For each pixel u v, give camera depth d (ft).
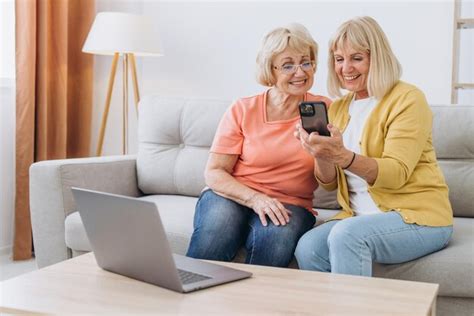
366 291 5.16
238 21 12.45
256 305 4.88
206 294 5.16
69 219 8.50
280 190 7.84
